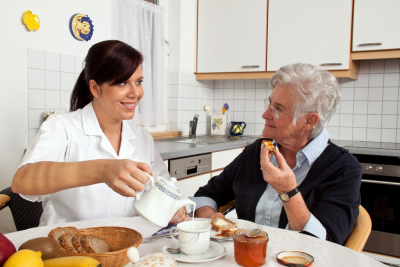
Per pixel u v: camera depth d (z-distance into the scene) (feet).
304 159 4.17
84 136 4.31
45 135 3.91
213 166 8.87
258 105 11.43
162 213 2.58
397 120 9.52
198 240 2.73
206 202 4.52
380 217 7.88
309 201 3.95
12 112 6.49
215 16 10.68
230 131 11.26
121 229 2.93
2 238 1.86
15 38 6.46
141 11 9.22
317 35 9.29
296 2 9.48
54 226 3.46
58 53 7.17
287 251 2.84
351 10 8.84
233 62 10.50
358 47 8.82
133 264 2.09
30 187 3.10
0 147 6.36
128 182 2.67
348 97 10.07
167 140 9.62
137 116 9.36
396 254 7.75
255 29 10.11
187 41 10.79
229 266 2.65
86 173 2.94
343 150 4.13
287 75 4.01
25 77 6.65
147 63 9.46
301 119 4.01
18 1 6.45
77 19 7.43
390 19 8.40
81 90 4.57
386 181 7.76
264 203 4.27
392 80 9.52
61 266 1.90
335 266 2.65
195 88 11.31
